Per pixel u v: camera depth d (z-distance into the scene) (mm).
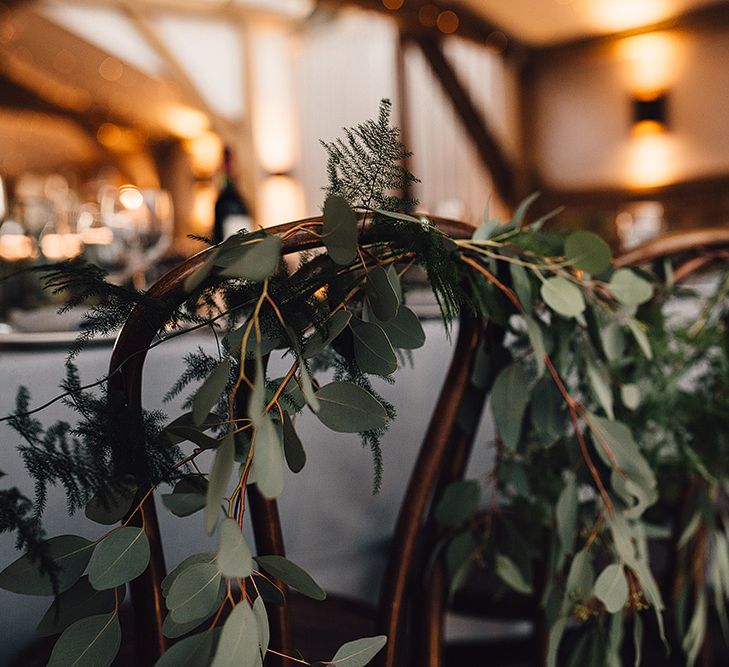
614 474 731
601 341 741
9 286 1415
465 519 824
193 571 505
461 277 661
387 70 9172
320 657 902
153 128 12391
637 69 8688
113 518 536
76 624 526
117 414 533
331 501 1075
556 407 763
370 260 591
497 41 8922
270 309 555
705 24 8078
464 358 707
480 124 9469
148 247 1539
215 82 9625
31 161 13047
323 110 9836
